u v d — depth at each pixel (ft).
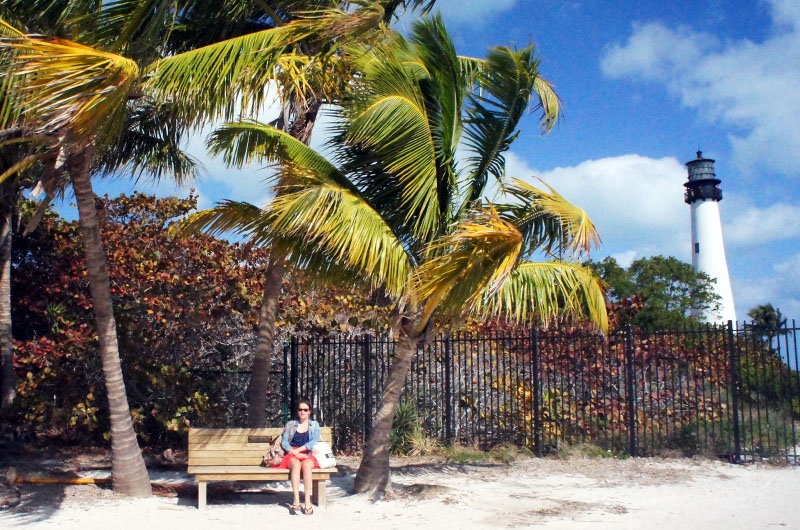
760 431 37.47
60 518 23.90
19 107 20.43
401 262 25.00
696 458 36.88
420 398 42.96
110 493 27.63
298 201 22.95
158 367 38.42
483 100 27.84
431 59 26.53
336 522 24.22
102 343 27.45
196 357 42.24
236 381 43.16
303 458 26.12
